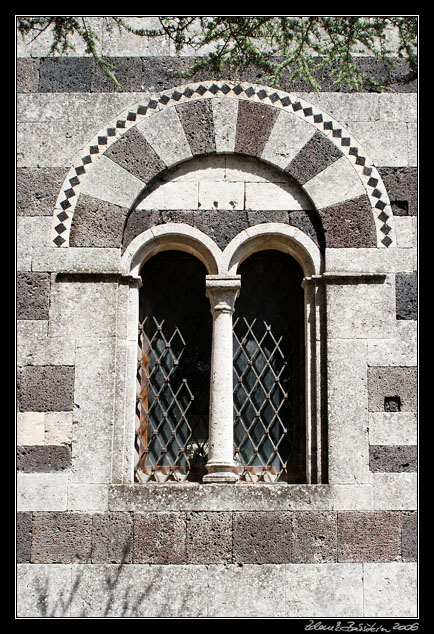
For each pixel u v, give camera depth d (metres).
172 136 7.45
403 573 6.59
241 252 7.37
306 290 7.28
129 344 7.18
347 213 7.29
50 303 7.11
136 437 7.23
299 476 7.18
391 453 6.82
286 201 7.40
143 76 7.59
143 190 7.40
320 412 6.98
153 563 6.60
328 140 7.44
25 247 7.22
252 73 7.58
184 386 7.39
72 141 7.46
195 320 7.52
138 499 6.70
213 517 6.67
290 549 6.62
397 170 7.39
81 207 7.31
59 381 6.96
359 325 7.06
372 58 7.64
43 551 6.63
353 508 6.70
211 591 6.54
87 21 7.68
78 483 6.76
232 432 7.03
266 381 7.38
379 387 6.95
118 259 7.21
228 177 7.45
